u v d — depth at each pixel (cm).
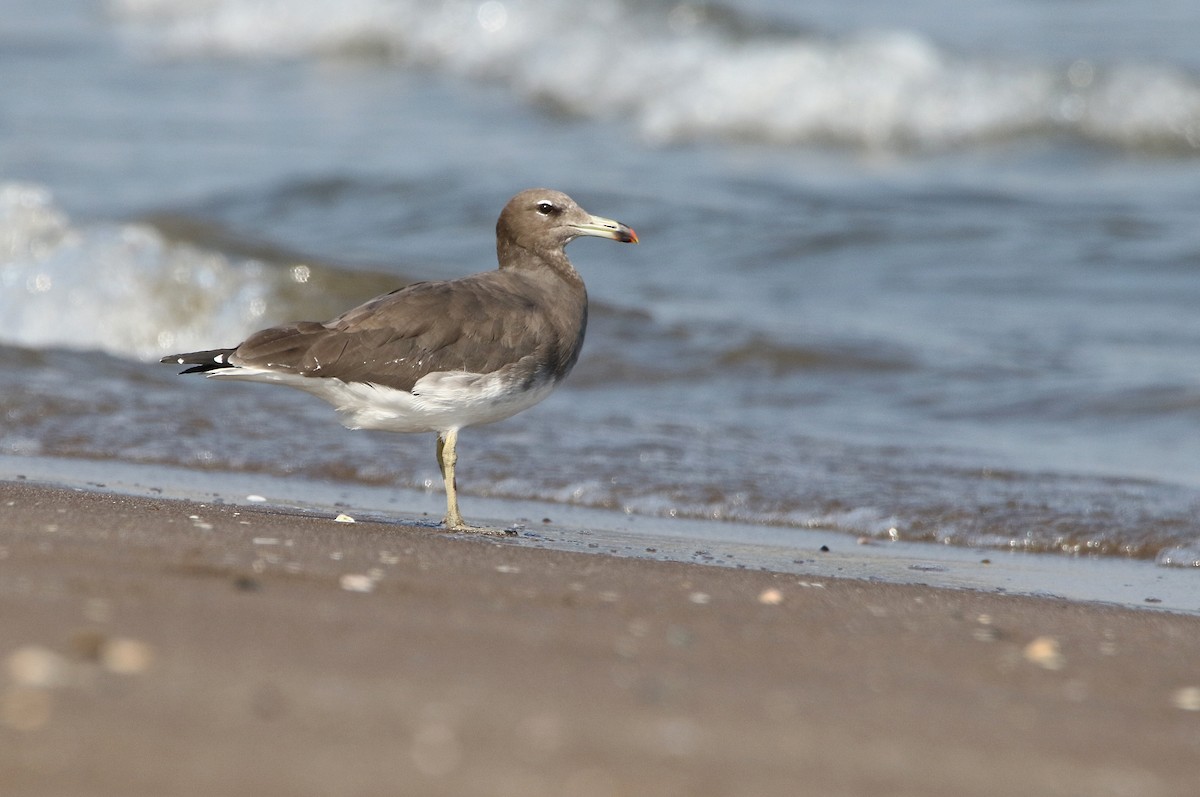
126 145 2967
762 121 3197
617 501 1277
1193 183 2780
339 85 3650
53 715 545
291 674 616
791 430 1561
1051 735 635
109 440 1381
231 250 2152
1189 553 1153
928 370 1767
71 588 725
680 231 2383
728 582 921
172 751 524
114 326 1930
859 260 2262
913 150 3133
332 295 2020
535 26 3625
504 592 824
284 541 914
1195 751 629
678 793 526
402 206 2512
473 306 1070
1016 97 3172
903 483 1333
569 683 645
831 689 680
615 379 1764
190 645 643
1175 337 1898
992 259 2248
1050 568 1110
